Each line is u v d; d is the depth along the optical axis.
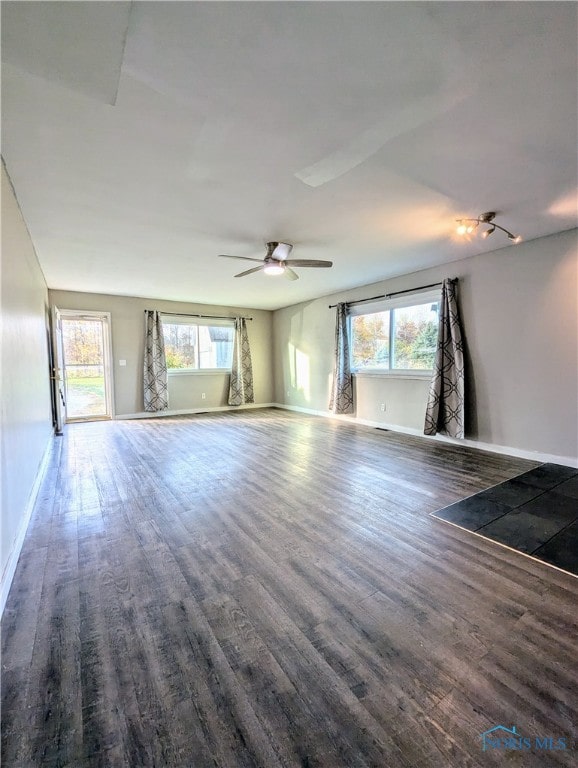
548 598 1.75
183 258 4.23
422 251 4.12
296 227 3.32
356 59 1.46
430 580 1.89
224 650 1.46
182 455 4.24
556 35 1.36
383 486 3.21
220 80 1.55
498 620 1.61
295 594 1.79
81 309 6.22
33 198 2.67
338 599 1.75
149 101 1.69
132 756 1.07
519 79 1.57
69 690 1.28
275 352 8.30
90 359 6.98
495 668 1.37
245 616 1.64
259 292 6.30
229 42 1.36
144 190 2.58
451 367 4.58
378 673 1.35
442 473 3.55
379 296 5.57
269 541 2.29
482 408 4.39
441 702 1.23
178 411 7.31
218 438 5.12
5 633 1.54
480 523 2.50
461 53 1.43
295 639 1.51
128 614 1.66
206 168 2.29
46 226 3.20
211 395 7.67
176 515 2.66
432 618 1.62
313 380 7.19
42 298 4.53
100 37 1.22
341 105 1.74
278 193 2.65
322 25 1.29
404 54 1.43
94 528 2.47
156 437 5.18
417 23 1.29
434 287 4.77
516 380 4.05
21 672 1.35
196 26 1.28
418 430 5.24
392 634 1.53
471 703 1.23
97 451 4.41
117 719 1.18
